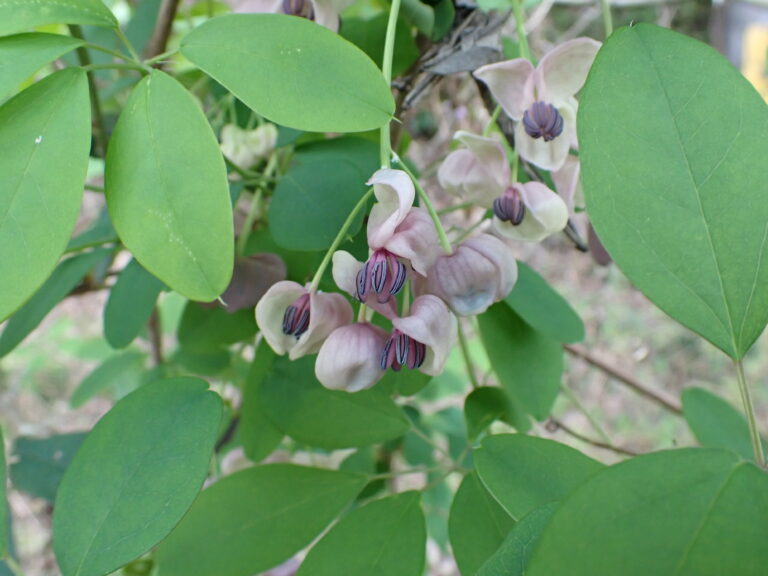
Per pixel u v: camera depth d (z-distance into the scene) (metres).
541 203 0.13
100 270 0.21
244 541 0.13
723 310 0.09
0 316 0.09
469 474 0.13
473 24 0.16
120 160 0.09
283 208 0.14
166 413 0.10
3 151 0.09
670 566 0.07
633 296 0.58
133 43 0.21
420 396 0.28
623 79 0.10
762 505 0.07
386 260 0.11
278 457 0.20
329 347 0.11
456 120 0.27
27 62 0.10
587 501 0.08
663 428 0.54
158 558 0.13
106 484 0.10
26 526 0.42
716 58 0.10
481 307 0.11
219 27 0.10
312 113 0.10
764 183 0.09
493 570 0.09
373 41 0.16
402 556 0.12
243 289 0.15
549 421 0.23
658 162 0.09
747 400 0.09
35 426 0.43
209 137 0.09
